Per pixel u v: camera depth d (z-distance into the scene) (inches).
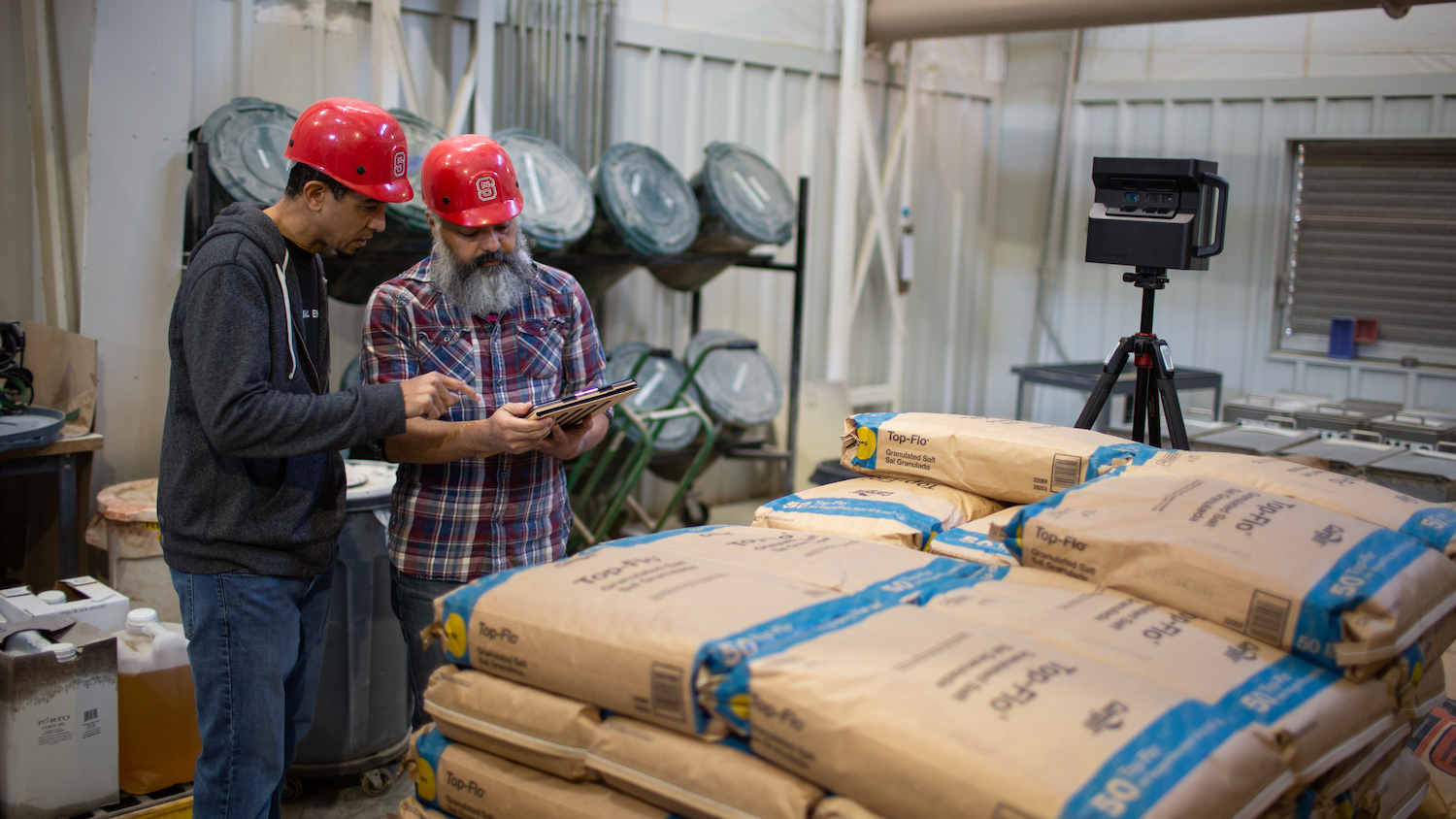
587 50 169.8
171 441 66.1
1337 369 214.4
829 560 53.3
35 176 120.0
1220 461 60.5
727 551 54.4
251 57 138.0
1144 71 231.9
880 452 72.0
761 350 207.2
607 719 46.1
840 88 214.4
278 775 69.5
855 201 220.4
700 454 158.1
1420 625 47.3
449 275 71.9
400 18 146.8
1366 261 212.7
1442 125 197.5
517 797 48.2
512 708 48.0
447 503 74.2
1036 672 39.8
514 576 50.9
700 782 41.8
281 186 116.4
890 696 38.3
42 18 116.8
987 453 66.4
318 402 62.8
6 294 121.5
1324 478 57.9
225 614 65.9
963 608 48.2
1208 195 88.7
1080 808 33.3
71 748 79.1
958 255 251.3
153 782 85.0
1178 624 47.6
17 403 108.8
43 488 113.5
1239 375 227.3
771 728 39.8
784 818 39.3
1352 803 50.0
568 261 146.8
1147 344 87.4
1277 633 46.6
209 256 62.3
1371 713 46.2
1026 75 249.4
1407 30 199.2
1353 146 210.4
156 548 97.7
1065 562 52.7
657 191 153.3
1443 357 204.8
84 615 87.8
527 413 69.3
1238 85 218.7
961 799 35.1
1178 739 36.9
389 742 99.7
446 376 71.3
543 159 142.9
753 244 163.8
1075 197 246.5
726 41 192.7
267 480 66.4
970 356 261.6
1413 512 54.5
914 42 226.4
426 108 157.6
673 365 176.1
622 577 49.1
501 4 160.1
